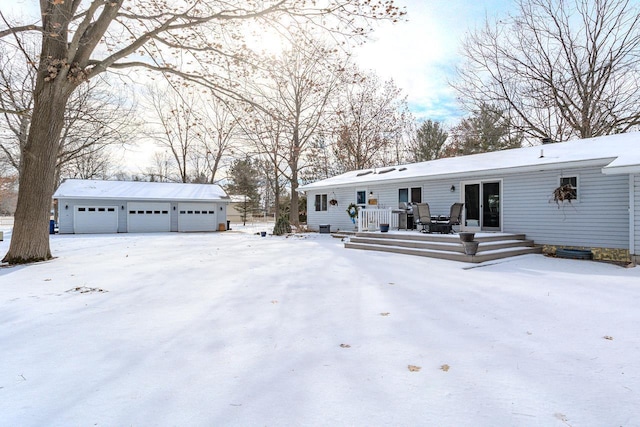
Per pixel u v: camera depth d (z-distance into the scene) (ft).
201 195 82.28
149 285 20.49
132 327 13.15
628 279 21.84
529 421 7.16
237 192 144.77
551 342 11.56
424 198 47.21
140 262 29.91
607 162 29.04
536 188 35.55
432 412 7.50
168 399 8.05
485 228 40.40
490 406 7.73
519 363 9.98
